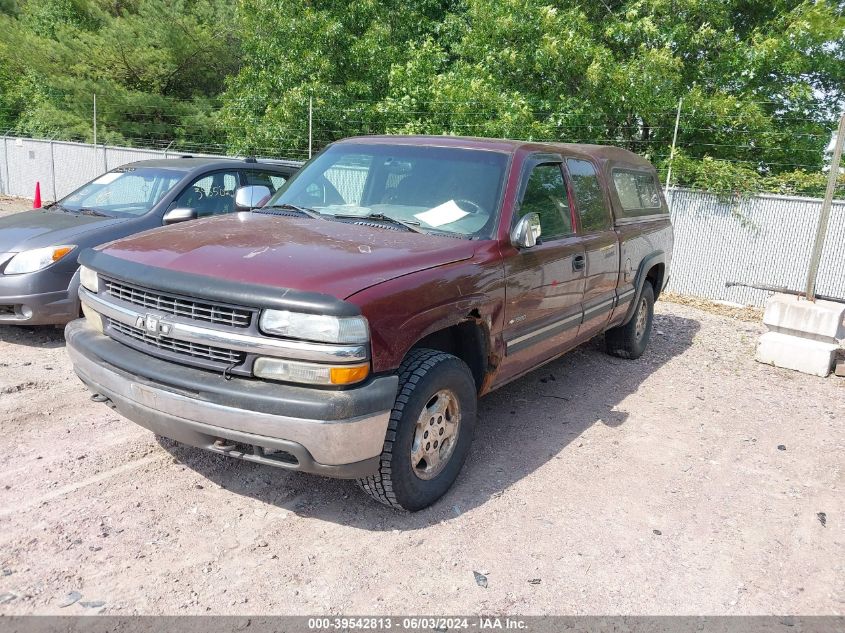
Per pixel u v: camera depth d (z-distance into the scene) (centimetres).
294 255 362
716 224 1095
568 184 536
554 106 1361
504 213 446
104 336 388
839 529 404
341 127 1636
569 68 1348
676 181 1220
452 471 400
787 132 1366
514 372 475
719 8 1380
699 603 329
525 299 452
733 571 356
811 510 424
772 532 396
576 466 461
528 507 403
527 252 453
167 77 2531
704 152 1371
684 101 1287
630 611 319
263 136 1677
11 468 404
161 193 713
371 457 341
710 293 1112
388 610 308
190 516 370
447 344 424
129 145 2358
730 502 427
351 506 392
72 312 621
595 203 577
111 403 383
